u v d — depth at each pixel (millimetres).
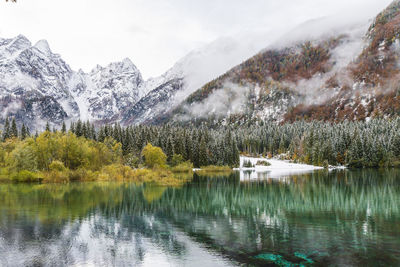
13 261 16625
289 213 28594
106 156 83750
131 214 28547
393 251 17641
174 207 32000
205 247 18672
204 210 30359
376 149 105062
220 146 115688
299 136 171375
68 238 20797
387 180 59156
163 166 91125
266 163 126625
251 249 18234
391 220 25453
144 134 116750
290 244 19031
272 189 46281
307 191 43625
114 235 21484
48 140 72438
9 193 42781
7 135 110812
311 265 15664
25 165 63375
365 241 19484
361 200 35531
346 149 117000
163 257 17125
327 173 81438
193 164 110062
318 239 20078
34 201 35906
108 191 45188
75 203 34375
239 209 30797
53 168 65438
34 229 23156
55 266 15969
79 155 73875
